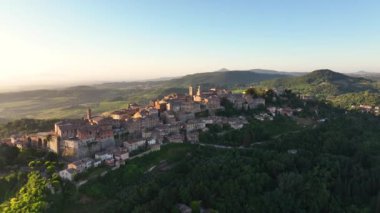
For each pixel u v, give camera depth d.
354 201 197.12
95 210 176.38
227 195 178.12
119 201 174.12
